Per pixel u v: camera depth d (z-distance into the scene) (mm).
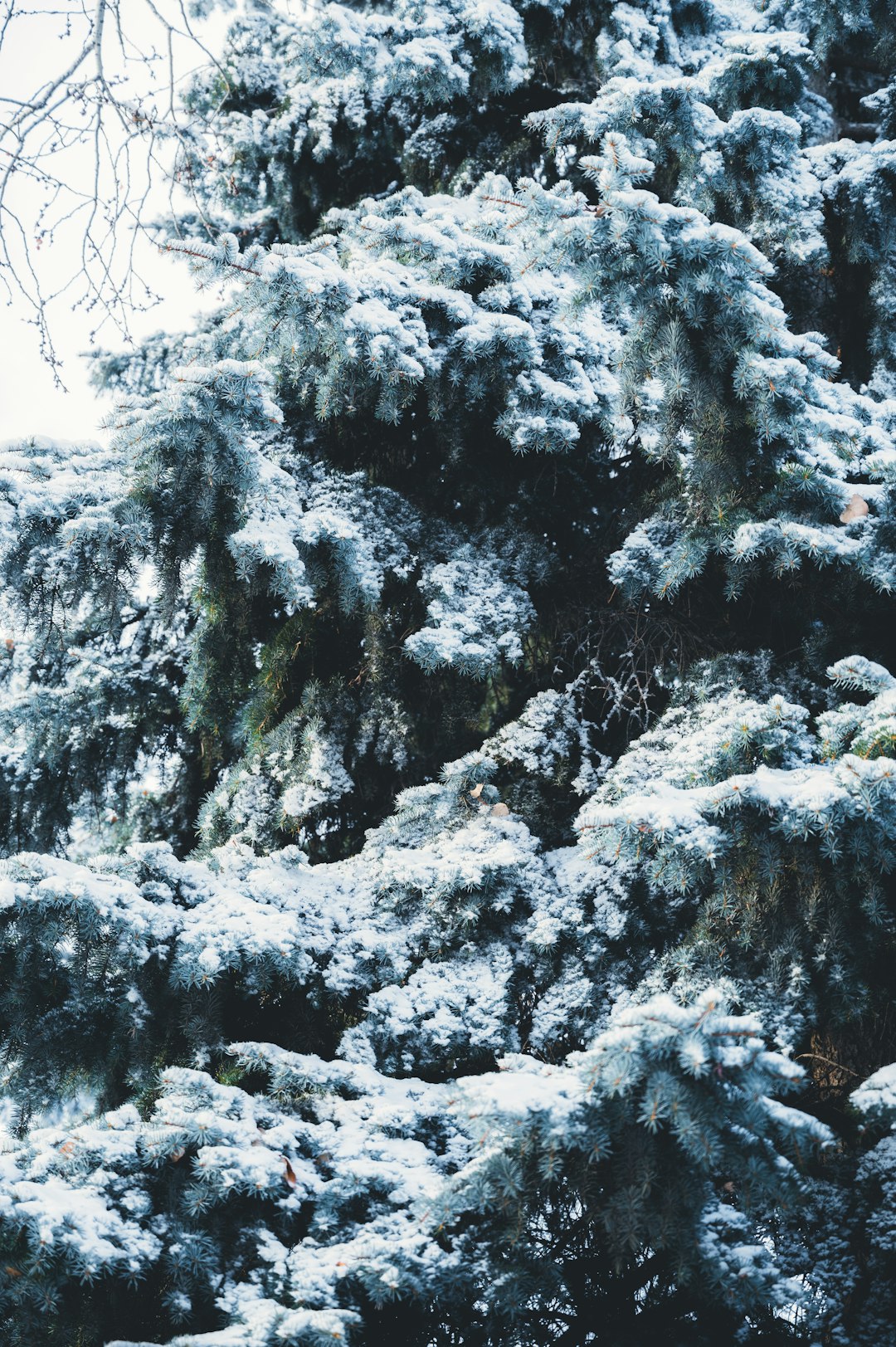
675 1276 3469
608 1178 3104
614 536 5766
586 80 7051
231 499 4742
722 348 4297
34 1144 3561
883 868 3568
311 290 4383
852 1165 3934
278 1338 2979
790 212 5586
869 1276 3709
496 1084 3139
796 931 3838
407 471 5848
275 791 5707
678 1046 2943
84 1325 3234
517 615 5289
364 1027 4199
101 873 4090
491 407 5316
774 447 4574
